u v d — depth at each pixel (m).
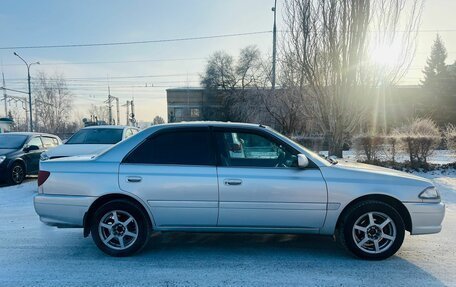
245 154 4.43
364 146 12.29
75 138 10.11
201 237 5.27
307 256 4.48
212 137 4.47
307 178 4.26
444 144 13.28
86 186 4.34
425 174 11.09
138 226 4.39
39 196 4.44
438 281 3.76
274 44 21.92
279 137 4.48
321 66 12.72
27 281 3.74
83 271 4.00
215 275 3.89
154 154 4.43
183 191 4.28
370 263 4.25
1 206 7.61
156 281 3.74
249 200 4.25
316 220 4.28
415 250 4.70
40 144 12.28
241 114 38.41
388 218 4.26
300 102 16.39
